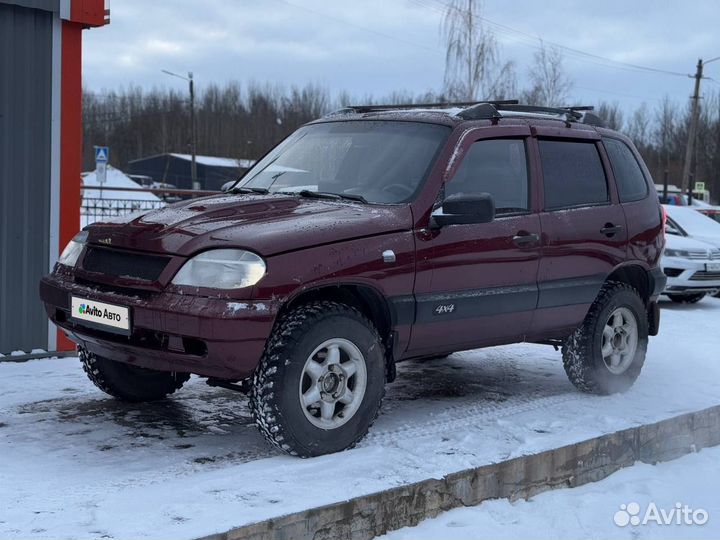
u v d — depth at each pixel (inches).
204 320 162.6
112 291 179.9
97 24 281.6
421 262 192.5
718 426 235.8
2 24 266.5
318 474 165.6
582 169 240.2
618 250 242.5
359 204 197.9
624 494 190.5
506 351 318.0
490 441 194.4
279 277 168.2
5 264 271.0
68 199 282.0
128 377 218.5
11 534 134.3
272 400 170.6
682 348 337.4
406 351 196.2
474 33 1177.4
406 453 182.1
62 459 177.9
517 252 213.9
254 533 139.9
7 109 269.0
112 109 3238.2
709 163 2504.9
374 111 237.8
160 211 194.7
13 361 269.1
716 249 530.9
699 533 171.9
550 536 164.2
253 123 3004.4
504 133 220.2
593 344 239.6
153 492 153.8
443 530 161.0
